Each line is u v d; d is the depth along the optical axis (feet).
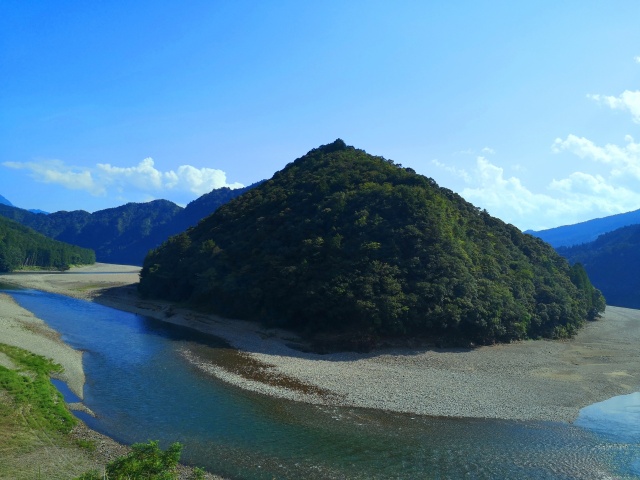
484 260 208.44
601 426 103.45
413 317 166.20
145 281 290.97
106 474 53.88
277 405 109.29
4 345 140.15
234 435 91.97
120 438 88.48
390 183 236.84
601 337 214.07
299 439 91.15
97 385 119.96
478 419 105.19
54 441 82.74
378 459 83.87
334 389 121.29
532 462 84.79
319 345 166.20
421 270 180.55
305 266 193.67
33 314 217.56
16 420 87.10
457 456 86.28
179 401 110.22
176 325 211.41
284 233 225.35
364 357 153.89
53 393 105.50
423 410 108.88
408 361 149.89
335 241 196.44
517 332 185.88
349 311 169.58
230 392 117.50
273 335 184.85
